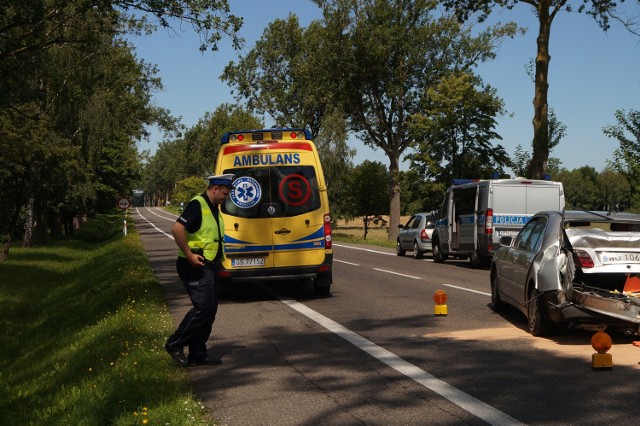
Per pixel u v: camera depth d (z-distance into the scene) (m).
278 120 60.62
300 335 9.62
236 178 13.45
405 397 6.21
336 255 29.23
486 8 29.48
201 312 7.53
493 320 10.55
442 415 5.62
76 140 35.81
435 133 36.72
